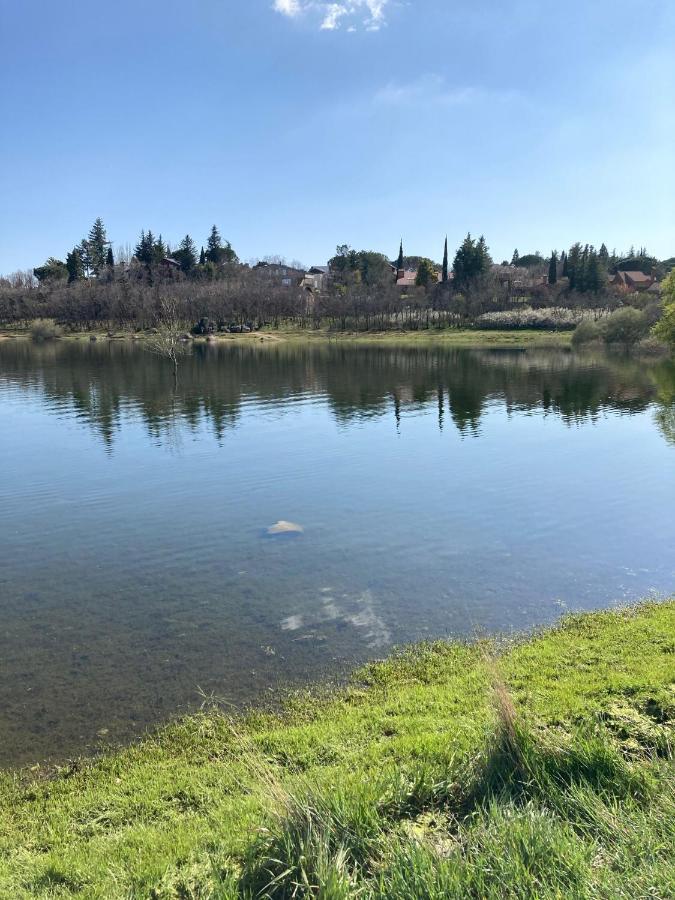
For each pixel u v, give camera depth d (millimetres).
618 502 17125
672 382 43906
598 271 109438
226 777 6324
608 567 12578
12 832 5727
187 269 124812
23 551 13781
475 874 3828
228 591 11578
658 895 3562
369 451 23828
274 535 14578
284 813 4582
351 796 4898
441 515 16047
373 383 44531
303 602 11094
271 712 7785
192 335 91750
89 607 10953
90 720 7727
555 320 90938
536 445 24766
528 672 8109
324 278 138250
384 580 12031
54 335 91562
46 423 29422
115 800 6086
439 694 7820
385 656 9211
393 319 100875
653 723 6043
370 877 4090
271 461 22234
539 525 15234
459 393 39656
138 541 14344
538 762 5016
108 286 105750
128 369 52406
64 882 4730
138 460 22422
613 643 8922
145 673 8797
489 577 12133
